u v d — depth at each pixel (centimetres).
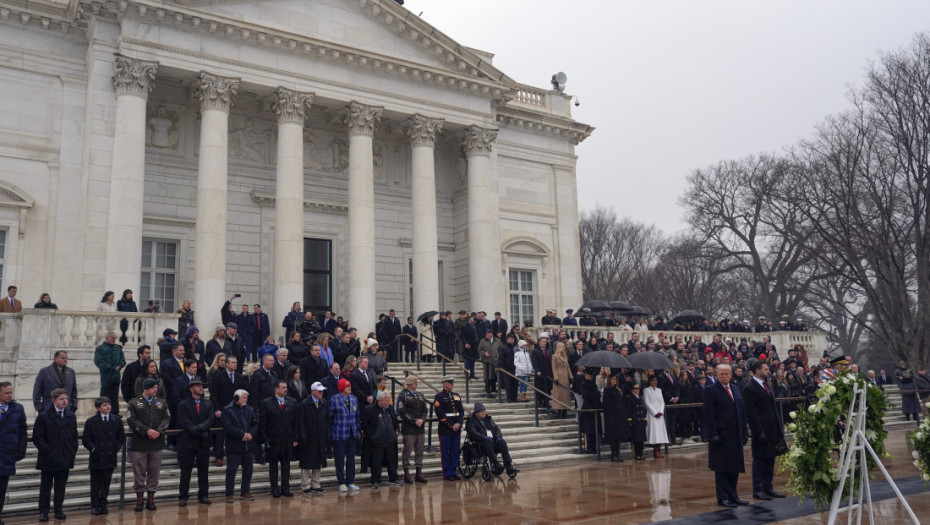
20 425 1216
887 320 4000
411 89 3122
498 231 3491
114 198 2392
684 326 3534
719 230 5809
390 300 3347
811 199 4378
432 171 3136
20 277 2442
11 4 2502
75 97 2608
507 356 2320
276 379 1539
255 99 3055
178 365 1570
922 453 1094
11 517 1270
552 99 3844
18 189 2469
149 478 1316
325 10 2961
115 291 2333
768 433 1303
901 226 4100
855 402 1009
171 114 2888
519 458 1862
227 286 2945
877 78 3819
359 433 1529
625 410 1895
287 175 2748
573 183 3866
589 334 2889
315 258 3203
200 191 2562
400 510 1264
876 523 1091
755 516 1146
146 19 2525
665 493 1384
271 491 1420
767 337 3581
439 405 1633
